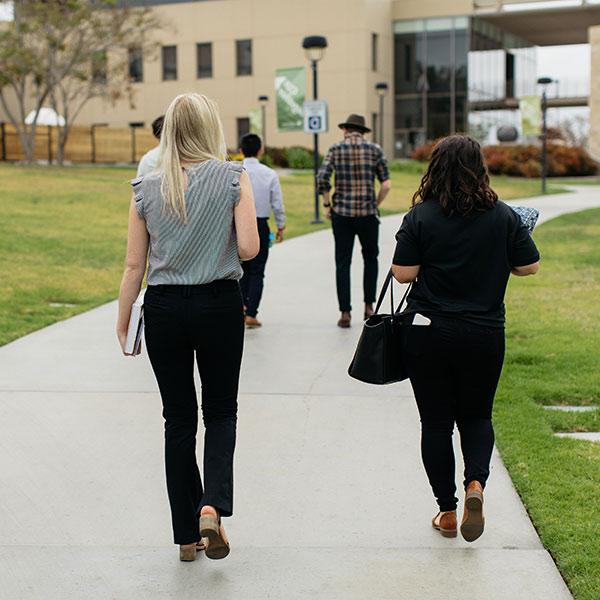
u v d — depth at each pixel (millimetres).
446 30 59531
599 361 8672
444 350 4637
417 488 5699
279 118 32281
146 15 49156
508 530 5035
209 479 4473
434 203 4699
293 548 4887
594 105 50688
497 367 4727
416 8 59938
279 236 10438
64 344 9750
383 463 6141
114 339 10008
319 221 23781
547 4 58812
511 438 6469
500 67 65750
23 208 23328
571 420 6930
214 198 4414
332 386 8055
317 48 23578
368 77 57656
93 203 25453
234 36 60469
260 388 8000
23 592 4426
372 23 58000
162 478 5902
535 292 12727
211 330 4438
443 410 4832
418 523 5180
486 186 4664
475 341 4605
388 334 4852
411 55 60531
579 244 18484
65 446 6500
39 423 7020
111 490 5703
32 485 5781
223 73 61000
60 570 4656
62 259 16031
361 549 4859
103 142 50344
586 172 57531
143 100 62906
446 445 4871
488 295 4660
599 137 51094
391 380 4910
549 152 56219
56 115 43375
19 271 14453
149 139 51875
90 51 43344
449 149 4668
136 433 6781
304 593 4398
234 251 4516
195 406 4641
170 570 4652
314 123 23656
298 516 5301
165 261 4418
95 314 11484
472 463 4699
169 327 4434
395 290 13125
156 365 4543
